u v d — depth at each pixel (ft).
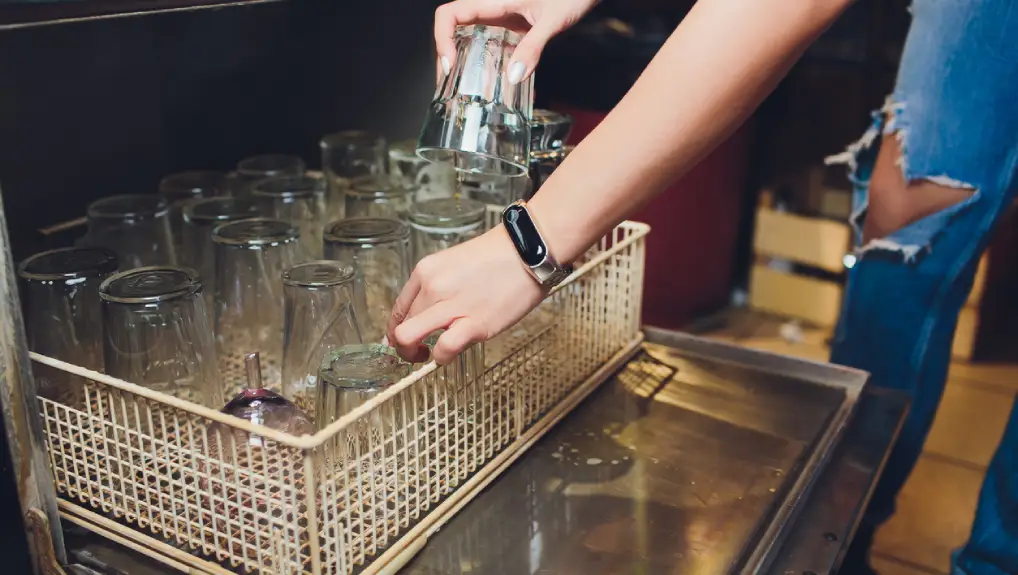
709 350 3.30
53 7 1.67
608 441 2.71
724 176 6.85
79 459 2.38
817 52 6.77
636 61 6.63
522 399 2.56
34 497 1.97
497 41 2.39
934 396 4.08
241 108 3.69
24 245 3.00
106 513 2.22
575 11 2.44
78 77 3.10
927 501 5.23
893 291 3.90
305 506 2.06
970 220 3.65
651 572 2.15
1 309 1.83
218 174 3.43
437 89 2.48
